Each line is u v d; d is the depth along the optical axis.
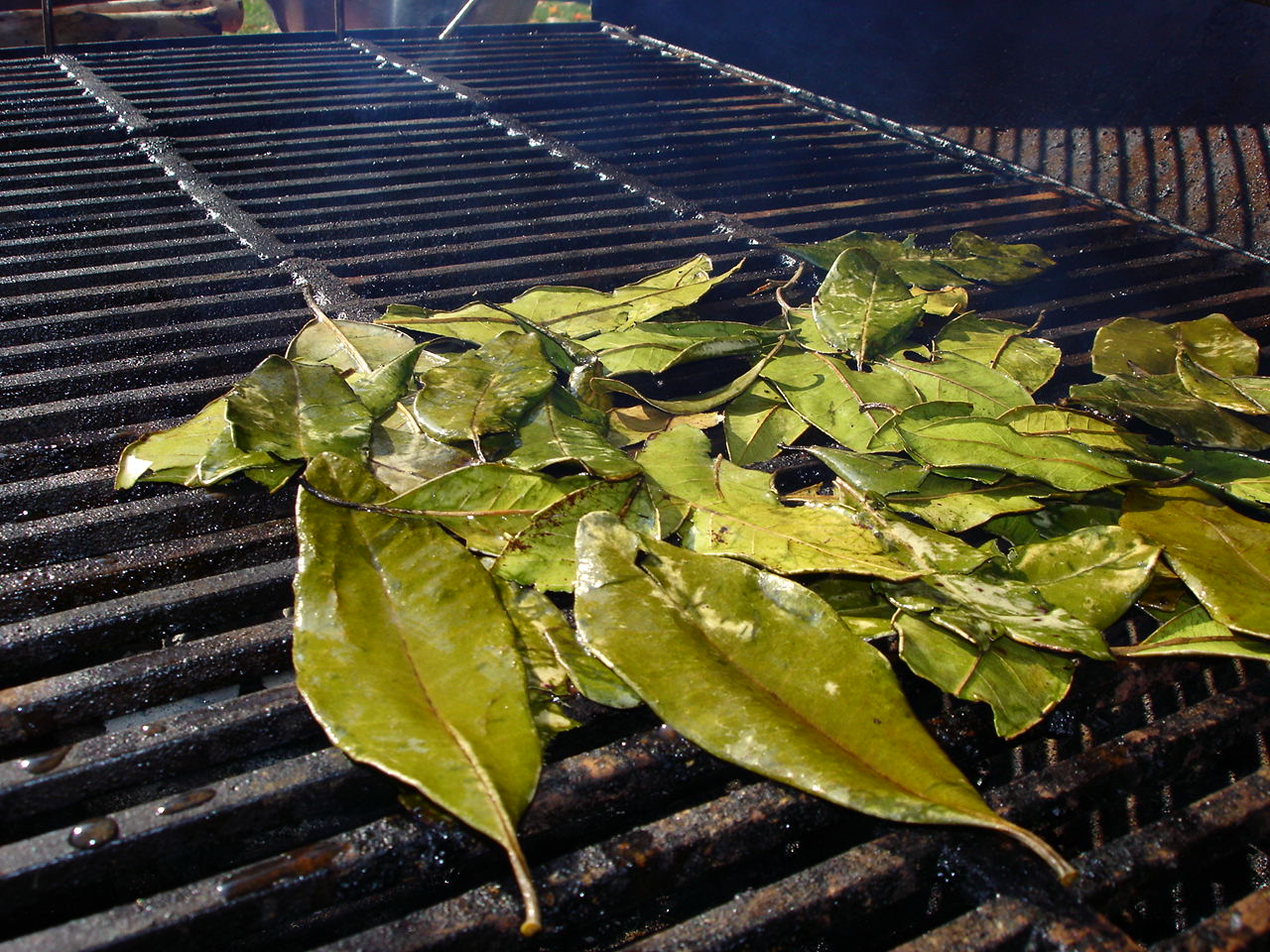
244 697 0.29
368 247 0.59
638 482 0.35
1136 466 0.39
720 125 0.87
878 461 0.38
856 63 0.95
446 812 0.25
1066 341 0.54
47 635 0.31
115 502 0.38
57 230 0.60
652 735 0.29
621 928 0.30
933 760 0.26
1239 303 0.59
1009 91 0.83
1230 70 0.69
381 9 1.80
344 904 0.30
